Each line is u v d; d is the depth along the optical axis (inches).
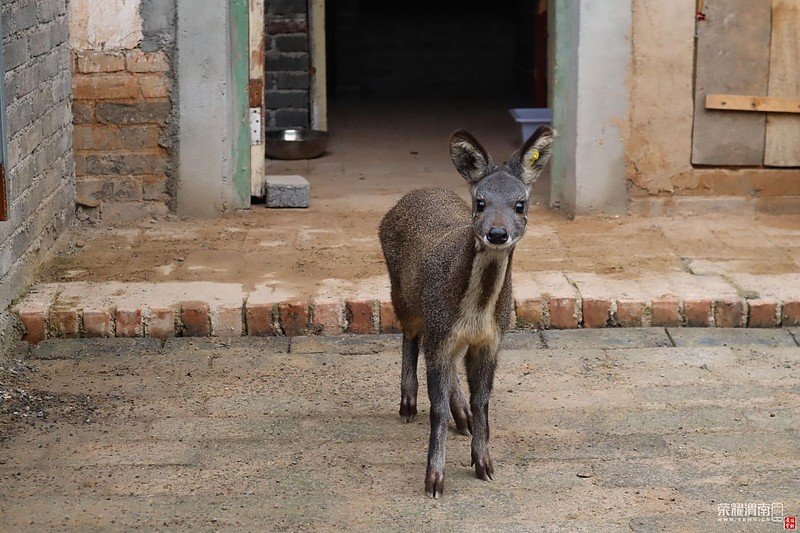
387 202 438.9
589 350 319.9
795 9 409.1
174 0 401.4
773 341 325.1
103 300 331.0
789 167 420.5
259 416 278.7
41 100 362.6
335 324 331.0
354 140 553.3
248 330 328.8
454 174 485.1
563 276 352.5
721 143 417.4
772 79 413.7
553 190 433.1
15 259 329.4
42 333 322.7
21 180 336.5
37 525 226.2
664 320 334.6
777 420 275.7
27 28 346.0
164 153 412.5
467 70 697.0
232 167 419.2
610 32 407.2
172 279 349.7
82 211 412.5
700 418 277.3
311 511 233.1
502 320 245.1
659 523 228.7
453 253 239.3
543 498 239.6
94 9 400.8
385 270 358.0
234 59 413.7
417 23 689.0
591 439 266.8
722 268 361.4
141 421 274.8
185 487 242.7
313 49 531.8
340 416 279.4
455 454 262.7
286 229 401.7
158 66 406.0
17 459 254.2
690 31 408.5
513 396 290.4
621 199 419.5
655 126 414.9
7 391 289.0
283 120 538.0
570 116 419.8
